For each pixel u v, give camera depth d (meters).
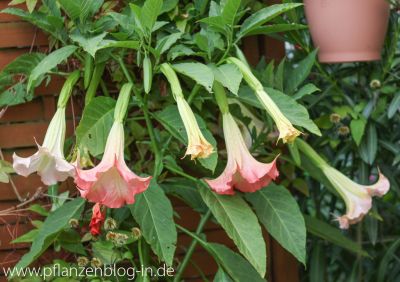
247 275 1.11
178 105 0.99
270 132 1.26
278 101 1.10
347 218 1.17
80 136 1.04
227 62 1.08
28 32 1.25
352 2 1.24
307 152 1.23
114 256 1.14
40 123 1.26
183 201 1.31
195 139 0.94
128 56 1.23
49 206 1.25
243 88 1.15
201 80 0.99
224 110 1.06
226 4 1.05
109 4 1.24
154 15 1.04
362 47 1.27
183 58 1.23
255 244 1.05
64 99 1.10
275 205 1.14
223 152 1.30
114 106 1.09
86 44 1.05
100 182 0.95
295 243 1.11
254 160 1.02
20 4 1.26
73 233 1.17
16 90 1.21
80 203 1.13
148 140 1.26
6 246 1.25
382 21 1.27
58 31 1.16
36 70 1.07
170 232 1.05
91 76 1.17
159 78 1.26
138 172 1.25
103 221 1.16
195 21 1.25
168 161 1.15
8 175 1.24
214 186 1.02
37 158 1.00
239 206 1.08
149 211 1.06
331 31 1.26
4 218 1.25
